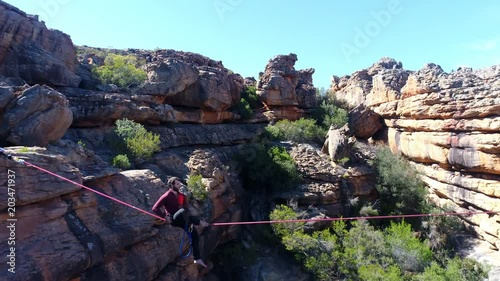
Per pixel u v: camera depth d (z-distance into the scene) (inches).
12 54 667.4
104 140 701.3
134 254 423.2
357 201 922.7
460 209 927.0
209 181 700.0
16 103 457.7
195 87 1110.4
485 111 855.1
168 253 481.1
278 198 880.9
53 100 481.7
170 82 984.3
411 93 1151.6
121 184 475.2
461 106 928.3
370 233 775.7
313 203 871.1
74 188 373.7
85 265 348.8
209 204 658.8
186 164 759.7
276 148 1027.9
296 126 1289.4
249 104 1433.3
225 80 1253.1
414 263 727.7
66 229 349.4
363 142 1408.7
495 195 813.2
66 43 814.5
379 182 1005.2
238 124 1296.8
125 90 900.0
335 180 939.3
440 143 999.0
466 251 831.1
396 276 632.4
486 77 939.3
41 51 698.8
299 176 930.1
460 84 983.6
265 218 841.5
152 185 529.0
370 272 637.3
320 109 1536.7
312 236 732.7
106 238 382.0
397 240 777.6
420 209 956.6
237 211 801.6
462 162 908.6
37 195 329.1
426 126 1063.6
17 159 312.2
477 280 695.1
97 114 710.5
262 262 725.3
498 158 805.2
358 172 983.0
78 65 890.1
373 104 1459.2
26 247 305.3
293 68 1550.2
